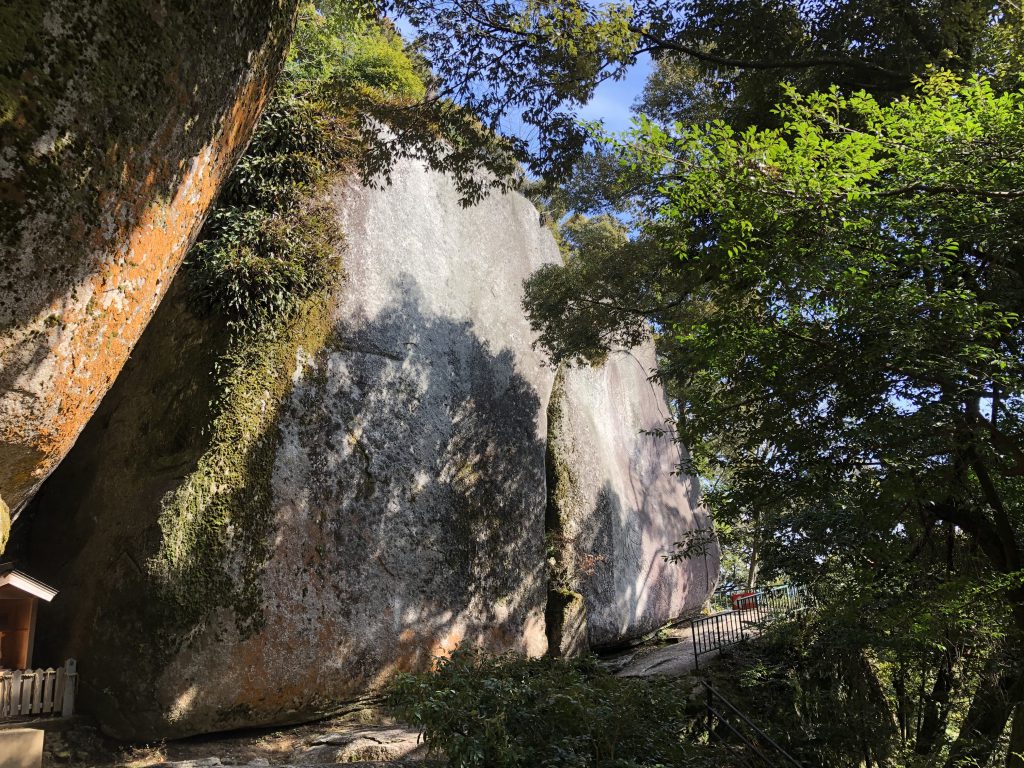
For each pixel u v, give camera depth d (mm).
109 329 3795
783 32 10992
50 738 8398
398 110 10125
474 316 14578
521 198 17656
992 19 9672
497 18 8961
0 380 3338
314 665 10094
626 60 9203
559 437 16531
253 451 10273
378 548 11320
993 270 7594
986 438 6996
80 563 10156
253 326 10828
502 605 13070
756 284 7375
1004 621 9195
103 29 3131
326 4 15078
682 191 7066
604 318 13688
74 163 3178
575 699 6734
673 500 20984
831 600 10422
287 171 12094
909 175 6906
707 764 7336
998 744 10594
